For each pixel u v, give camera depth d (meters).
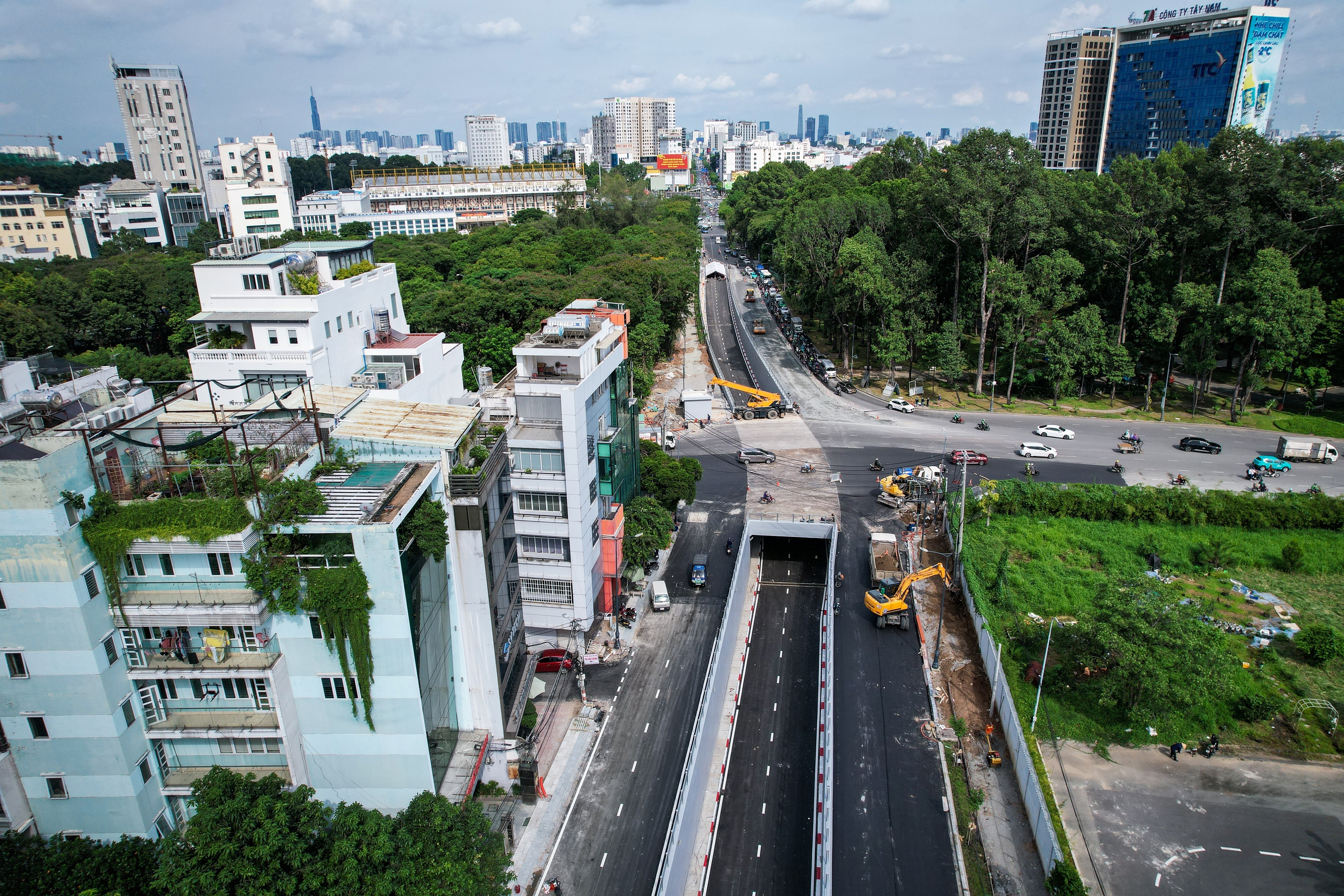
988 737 60.75
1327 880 49.09
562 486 63.00
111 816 41.81
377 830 38.03
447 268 184.88
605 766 58.62
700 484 105.12
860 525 93.81
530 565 65.69
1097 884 48.62
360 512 42.34
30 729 40.00
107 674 39.94
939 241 139.00
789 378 148.38
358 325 76.88
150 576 41.25
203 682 43.03
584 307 83.69
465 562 50.84
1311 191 125.75
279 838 35.25
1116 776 57.09
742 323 189.75
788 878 50.53
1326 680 66.19
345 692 43.81
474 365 125.12
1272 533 88.69
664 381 148.62
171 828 43.91
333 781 46.22
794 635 75.75
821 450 115.19
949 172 131.75
